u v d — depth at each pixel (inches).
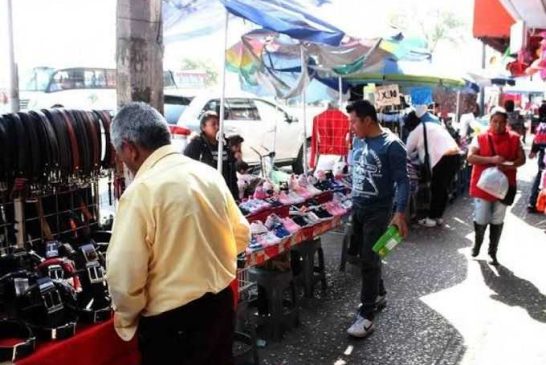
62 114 98.2
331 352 145.9
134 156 81.9
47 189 99.1
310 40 155.0
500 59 442.9
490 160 212.8
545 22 241.9
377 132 153.8
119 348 86.4
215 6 170.9
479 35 286.4
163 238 76.6
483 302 181.6
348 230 207.5
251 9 149.6
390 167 150.2
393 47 218.8
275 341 151.6
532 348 149.4
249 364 134.7
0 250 95.7
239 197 197.8
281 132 451.5
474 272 212.7
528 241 260.4
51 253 92.9
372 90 309.9
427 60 350.3
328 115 261.4
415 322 165.5
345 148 258.2
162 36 122.6
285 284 153.6
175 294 78.0
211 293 81.2
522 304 180.2
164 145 81.9
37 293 80.2
